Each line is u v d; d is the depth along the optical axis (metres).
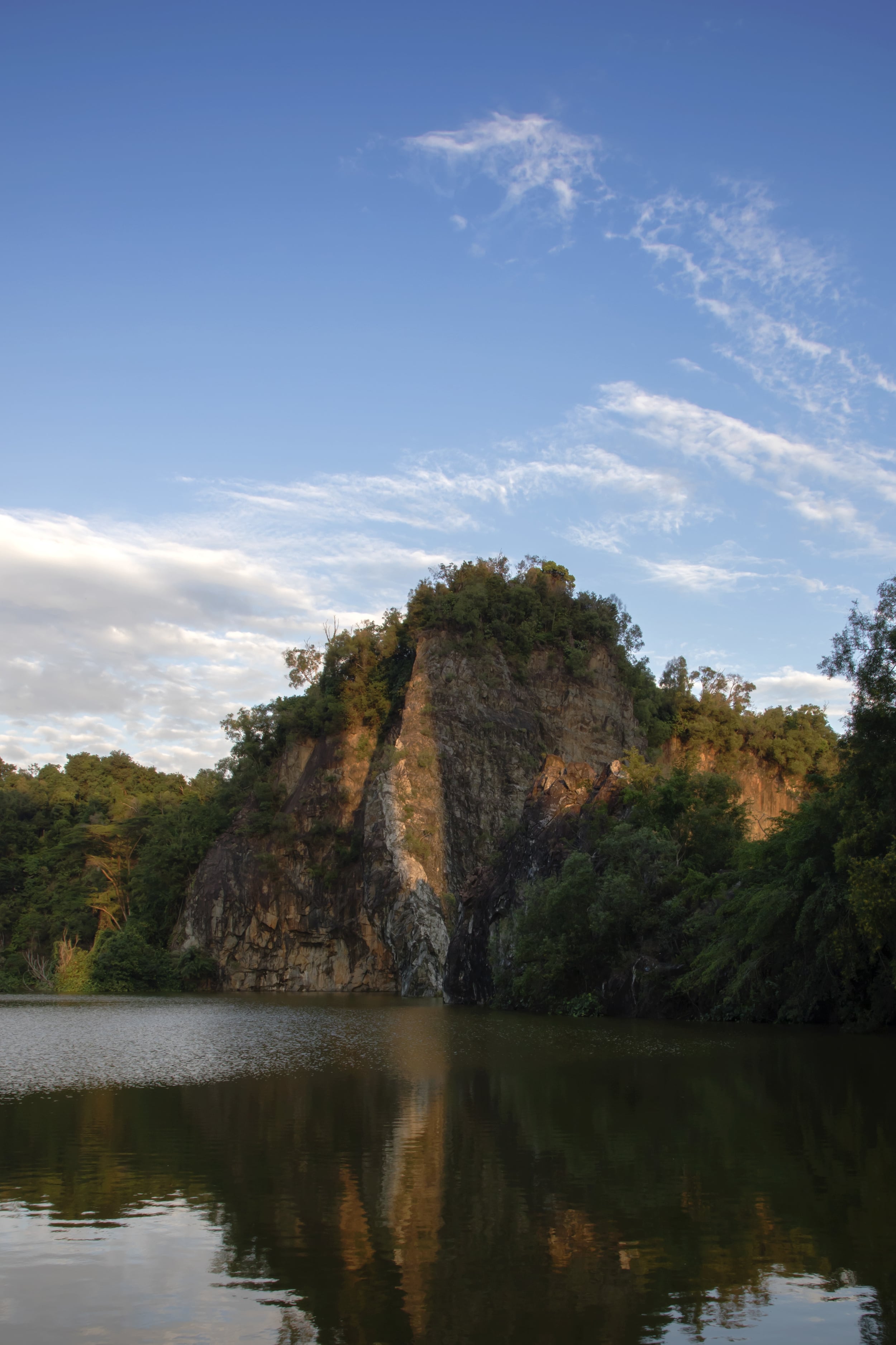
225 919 105.88
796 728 129.12
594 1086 25.11
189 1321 10.37
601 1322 10.29
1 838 138.25
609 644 118.56
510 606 112.88
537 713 108.06
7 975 115.44
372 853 95.75
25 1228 13.45
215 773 156.00
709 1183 15.27
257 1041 40.56
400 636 113.62
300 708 114.50
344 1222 13.56
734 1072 27.08
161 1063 32.16
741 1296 10.91
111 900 120.50
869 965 37.66
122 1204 14.51
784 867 43.84
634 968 49.56
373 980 98.06
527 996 56.47
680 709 127.31
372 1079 27.48
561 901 52.78
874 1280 11.34
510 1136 18.91
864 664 37.16
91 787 162.25
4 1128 20.33
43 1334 10.09
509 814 99.81
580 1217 13.63
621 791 62.16
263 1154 17.64
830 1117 20.34
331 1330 10.14
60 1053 35.97
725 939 42.94
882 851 35.81
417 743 101.38
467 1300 10.84
